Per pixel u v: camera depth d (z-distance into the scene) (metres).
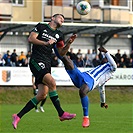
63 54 27.28
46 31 26.56
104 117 42.25
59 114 26.73
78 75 28.33
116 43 88.44
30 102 26.95
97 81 28.69
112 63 29.03
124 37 88.81
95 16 88.38
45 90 26.69
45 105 61.12
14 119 26.86
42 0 87.06
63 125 34.81
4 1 83.75
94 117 42.19
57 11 87.12
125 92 71.06
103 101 30.00
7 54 70.56
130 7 93.12
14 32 79.06
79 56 77.31
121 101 68.31
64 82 69.38
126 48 89.19
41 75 26.31
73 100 66.44
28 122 37.12
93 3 89.88
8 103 63.56
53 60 70.31
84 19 87.62
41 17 87.19
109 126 34.19
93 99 67.50
